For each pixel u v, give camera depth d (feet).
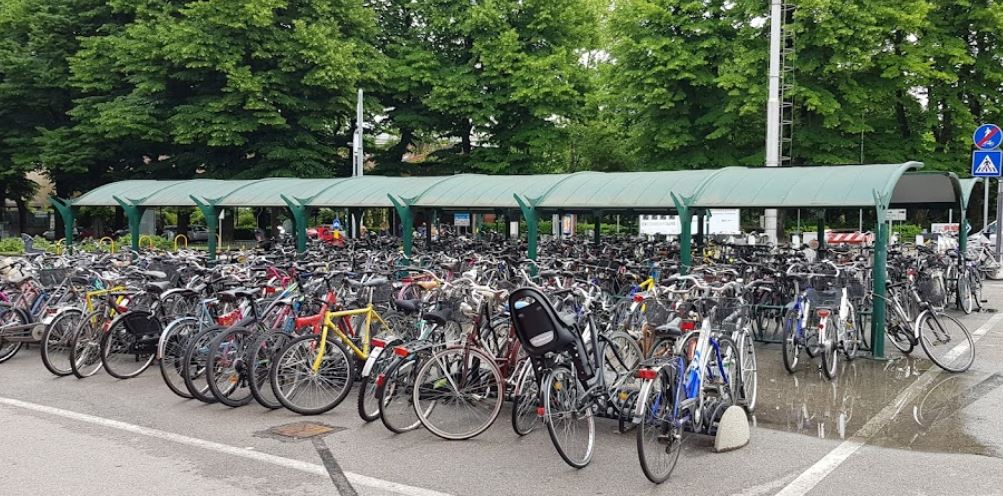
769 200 31.22
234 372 21.17
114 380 24.53
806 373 25.43
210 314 24.68
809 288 26.08
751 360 20.90
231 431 18.98
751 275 31.53
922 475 15.71
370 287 23.95
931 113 76.54
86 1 83.41
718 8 74.38
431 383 18.70
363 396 19.48
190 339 21.75
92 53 78.48
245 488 14.97
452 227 82.74
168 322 24.76
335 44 77.92
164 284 25.09
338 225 75.87
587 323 18.62
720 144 76.48
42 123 88.53
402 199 42.09
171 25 74.13
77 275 30.12
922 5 67.87
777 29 52.49
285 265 33.24
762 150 76.13
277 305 23.47
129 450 17.35
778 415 20.43
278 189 49.52
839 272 27.61
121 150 86.33
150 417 20.22
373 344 19.93
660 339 18.93
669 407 15.71
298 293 24.76
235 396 22.09
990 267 55.67
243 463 16.51
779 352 29.19
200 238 102.58
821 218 47.73
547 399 15.94
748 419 19.95
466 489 14.96
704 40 73.67
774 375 25.17
